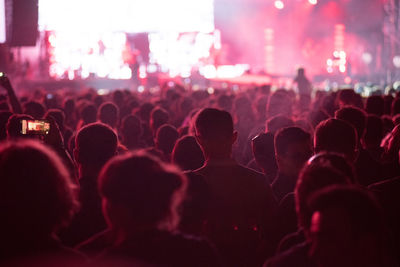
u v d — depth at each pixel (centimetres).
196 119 457
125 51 4247
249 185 445
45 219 263
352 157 469
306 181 300
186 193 400
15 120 604
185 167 549
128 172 264
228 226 440
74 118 1159
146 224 265
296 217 412
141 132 801
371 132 653
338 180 298
